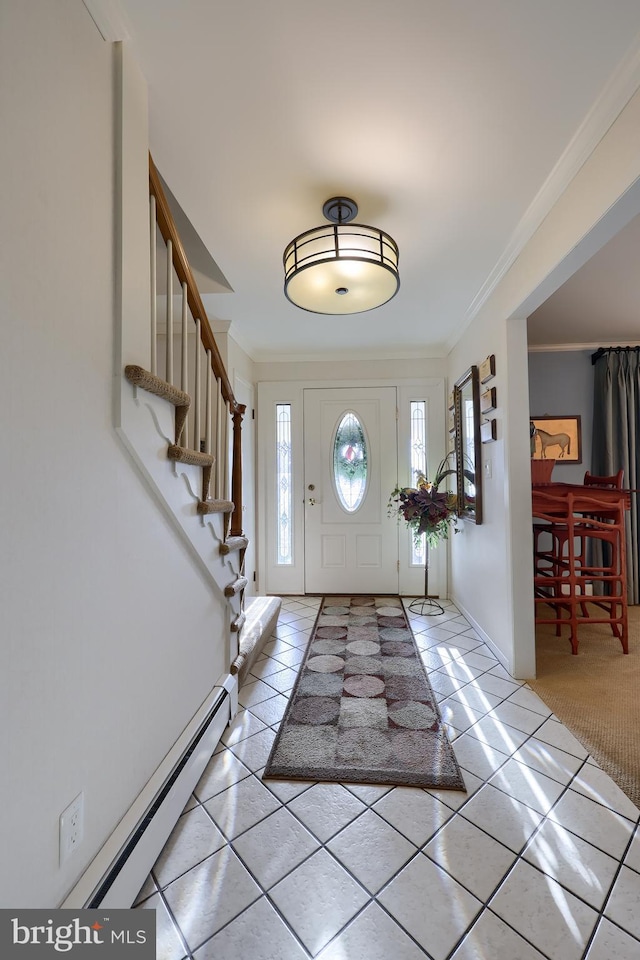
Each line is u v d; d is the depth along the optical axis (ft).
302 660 8.82
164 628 4.58
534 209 6.37
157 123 4.80
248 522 13.00
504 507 8.30
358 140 5.09
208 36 3.84
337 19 3.73
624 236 7.61
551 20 3.76
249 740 6.07
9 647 2.48
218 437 6.87
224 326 10.73
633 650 9.24
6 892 2.43
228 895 3.79
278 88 4.38
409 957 3.31
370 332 11.68
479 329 9.79
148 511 4.25
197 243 7.91
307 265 5.92
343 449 13.73
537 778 5.26
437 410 13.32
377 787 5.15
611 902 3.72
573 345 13.71
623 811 4.74
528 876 3.97
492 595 9.11
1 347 2.45
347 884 3.90
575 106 4.64
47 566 2.81
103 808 3.42
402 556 13.58
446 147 5.22
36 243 2.75
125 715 3.77
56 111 2.97
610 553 12.74
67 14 3.10
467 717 6.62
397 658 8.87
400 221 6.75
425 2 3.61
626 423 13.07
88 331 3.29
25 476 2.62
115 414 3.61
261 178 5.73
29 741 2.63
